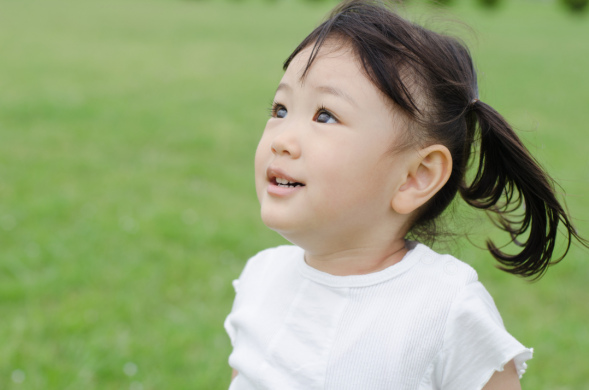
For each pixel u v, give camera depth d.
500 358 1.12
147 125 8.15
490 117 1.29
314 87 1.16
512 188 1.38
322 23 1.28
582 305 3.93
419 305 1.16
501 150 1.33
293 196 1.15
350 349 1.16
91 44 14.66
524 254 1.43
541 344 3.34
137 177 6.03
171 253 4.29
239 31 18.69
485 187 1.39
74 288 3.74
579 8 28.36
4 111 8.27
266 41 17.05
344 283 1.22
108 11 21.06
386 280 1.20
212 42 16.33
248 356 1.28
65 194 5.39
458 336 1.14
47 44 14.10
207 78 11.79
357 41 1.16
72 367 2.94
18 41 14.11
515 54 16.08
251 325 1.31
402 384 1.12
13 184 5.56
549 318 3.71
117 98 9.64
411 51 1.18
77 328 3.26
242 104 9.84
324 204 1.14
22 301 3.55
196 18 21.22
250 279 1.45
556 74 13.66
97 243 4.38
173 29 18.27
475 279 1.21
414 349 1.13
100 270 3.96
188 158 6.82
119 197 5.41
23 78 10.52
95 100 9.38
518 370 1.17
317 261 1.29
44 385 2.81
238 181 6.12
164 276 3.94
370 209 1.17
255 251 4.46
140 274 3.93
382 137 1.14
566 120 9.58
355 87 1.13
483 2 28.72
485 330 1.13
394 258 1.26
